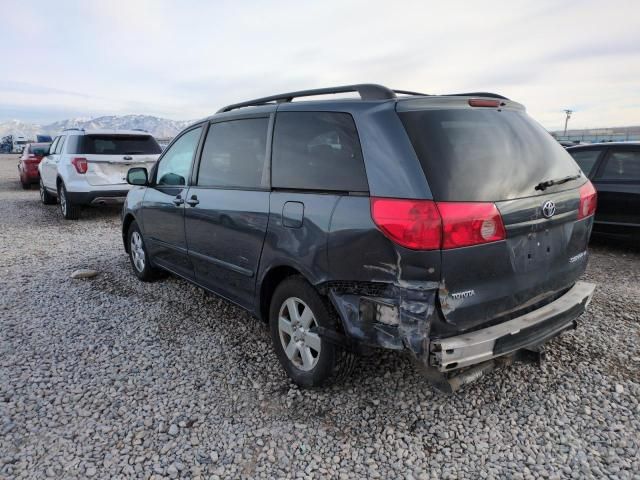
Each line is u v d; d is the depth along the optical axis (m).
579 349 3.45
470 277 2.33
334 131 2.73
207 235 3.77
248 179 3.34
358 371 3.21
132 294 4.93
